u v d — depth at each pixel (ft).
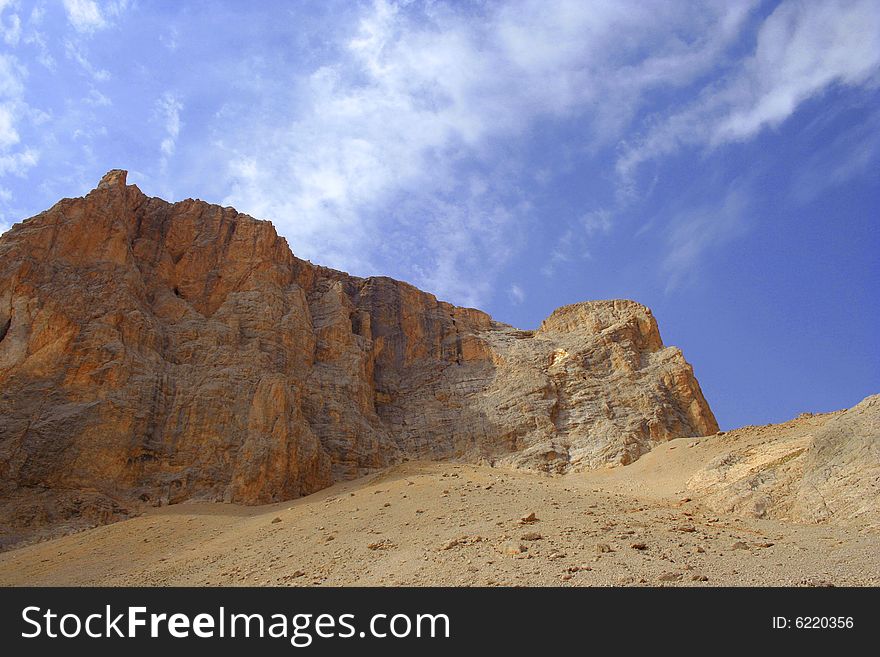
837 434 85.10
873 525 65.10
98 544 102.63
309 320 199.21
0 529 114.42
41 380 142.10
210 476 141.18
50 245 163.02
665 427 175.32
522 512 81.30
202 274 190.90
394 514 90.02
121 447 137.49
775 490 85.81
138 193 201.26
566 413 189.67
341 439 166.91
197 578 72.13
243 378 161.07
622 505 89.76
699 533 68.13
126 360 150.82
